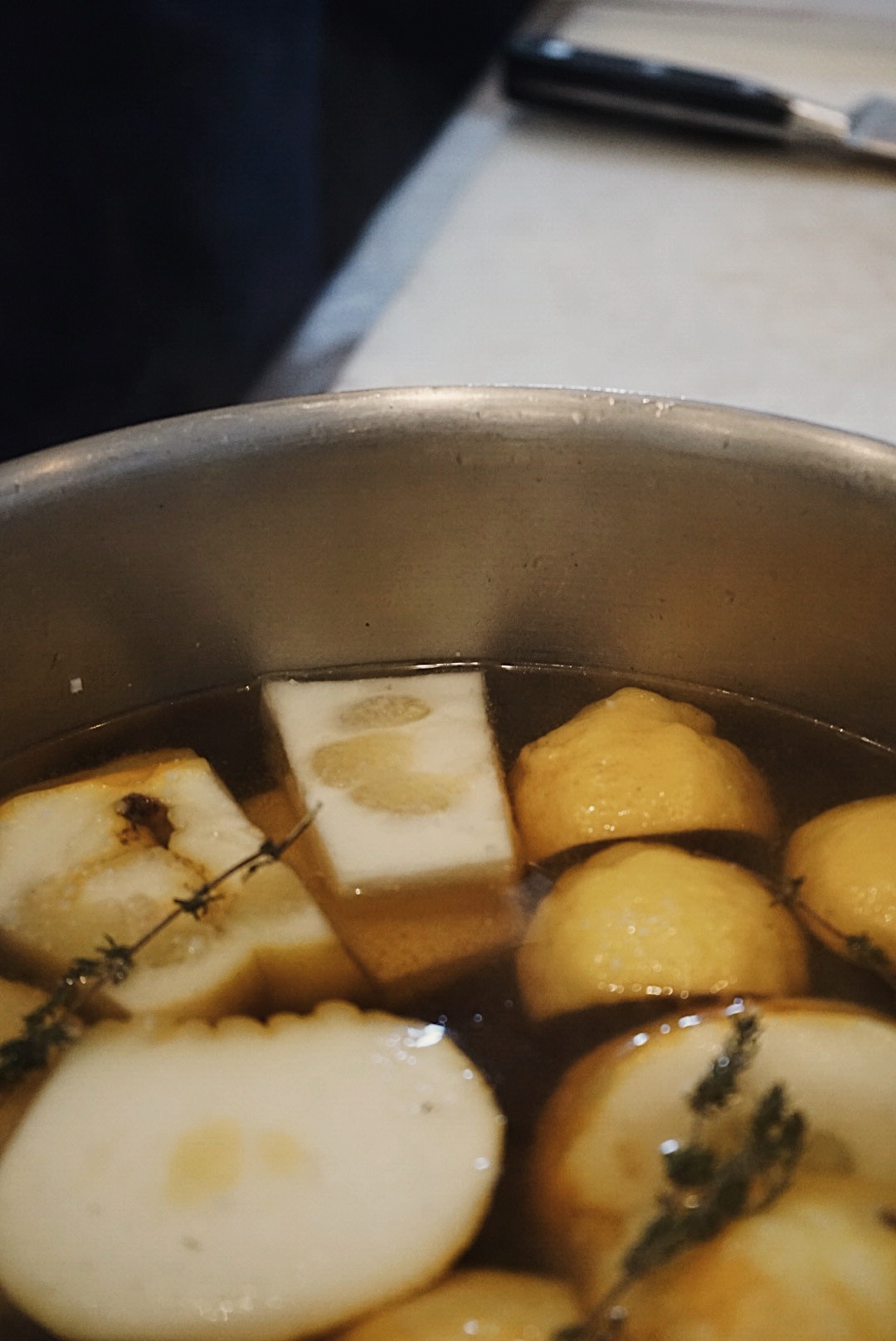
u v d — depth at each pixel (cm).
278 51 98
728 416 45
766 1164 37
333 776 46
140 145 87
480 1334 36
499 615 49
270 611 48
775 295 61
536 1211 38
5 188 81
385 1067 40
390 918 44
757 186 69
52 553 45
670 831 45
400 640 49
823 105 71
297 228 108
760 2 86
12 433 88
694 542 47
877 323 60
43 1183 39
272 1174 39
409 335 59
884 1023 40
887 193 68
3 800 46
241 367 103
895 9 85
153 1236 38
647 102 71
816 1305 35
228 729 48
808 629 47
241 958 42
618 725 46
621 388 56
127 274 91
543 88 72
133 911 43
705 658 49
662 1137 38
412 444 46
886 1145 38
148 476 45
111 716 48
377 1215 38
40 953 43
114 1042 41
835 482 44
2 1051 40
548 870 45
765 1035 40
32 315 86
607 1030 41
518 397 46
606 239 65
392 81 138
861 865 43
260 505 46
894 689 47
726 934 41
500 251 64
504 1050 41
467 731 48
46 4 78
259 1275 38
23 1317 37
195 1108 40
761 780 47
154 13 84
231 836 45
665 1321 35
